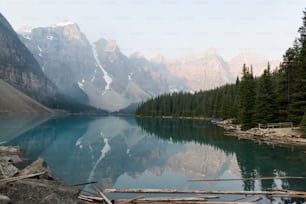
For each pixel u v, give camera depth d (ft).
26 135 171.73
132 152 120.88
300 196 55.98
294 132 150.10
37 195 40.55
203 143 146.51
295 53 171.94
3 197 36.40
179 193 59.26
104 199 50.52
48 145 133.08
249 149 121.70
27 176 48.78
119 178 74.59
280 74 193.36
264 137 156.04
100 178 73.92
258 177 74.64
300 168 84.23
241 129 202.59
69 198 41.68
